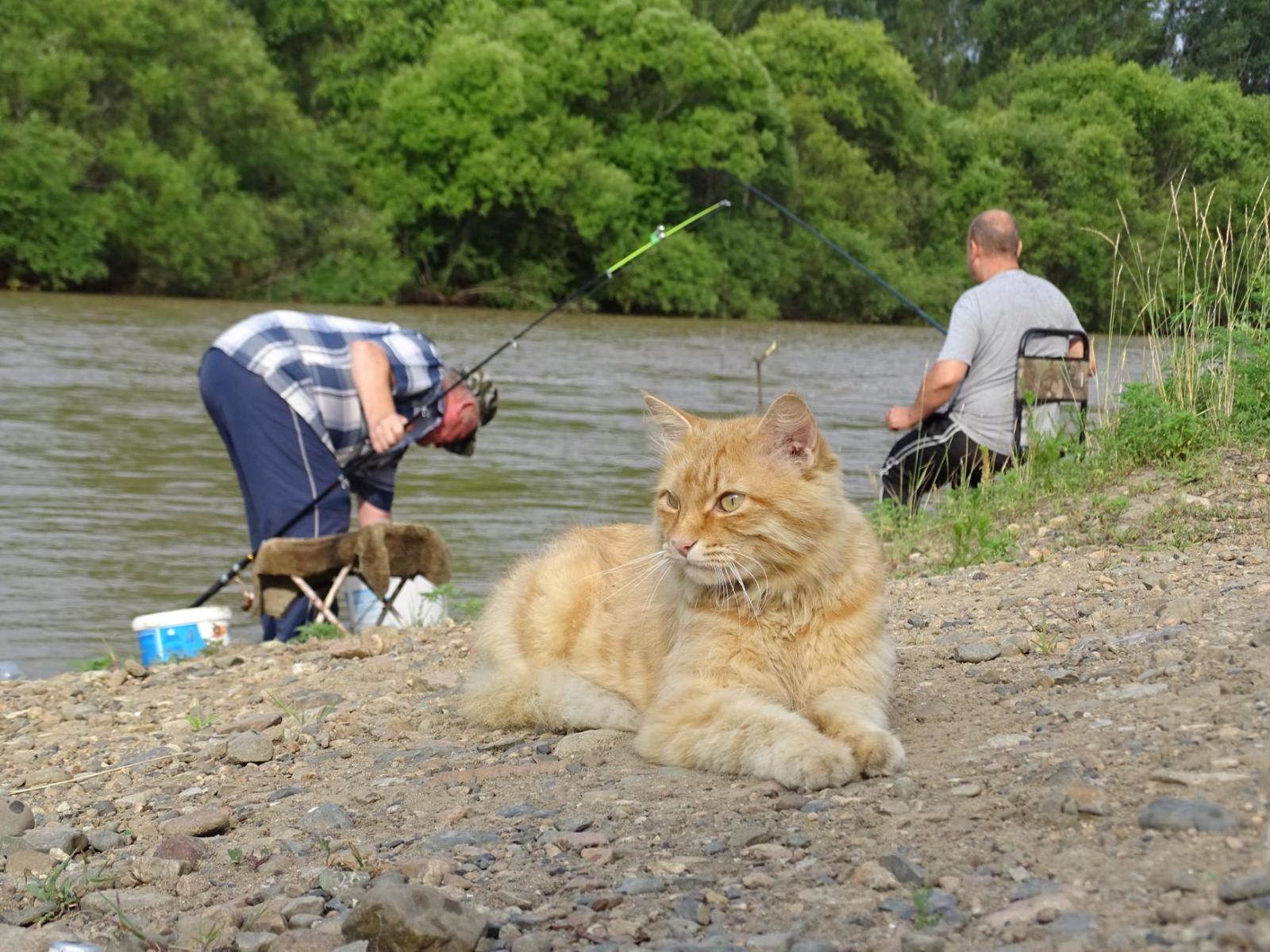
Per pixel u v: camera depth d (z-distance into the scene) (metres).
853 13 66.06
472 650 6.54
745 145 50.44
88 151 40.72
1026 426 8.63
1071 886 2.62
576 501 12.60
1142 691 3.87
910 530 8.08
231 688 6.28
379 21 55.91
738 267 47.97
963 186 50.81
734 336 36.72
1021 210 29.78
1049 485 7.95
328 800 4.19
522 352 28.16
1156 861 2.65
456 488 13.08
